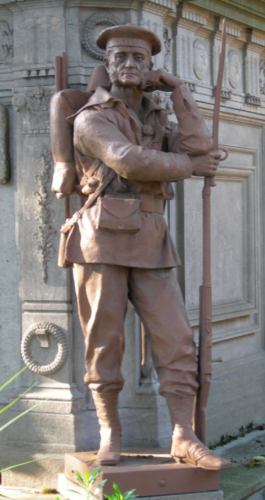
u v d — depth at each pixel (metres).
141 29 4.98
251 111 7.38
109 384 5.12
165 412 5.86
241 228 7.40
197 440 5.04
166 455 5.27
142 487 4.90
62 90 5.23
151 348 5.20
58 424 5.73
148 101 5.20
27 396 5.80
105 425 5.18
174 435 5.07
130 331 5.80
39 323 5.79
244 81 7.29
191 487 4.97
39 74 5.72
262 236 7.61
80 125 4.96
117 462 5.04
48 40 5.71
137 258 5.01
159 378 5.11
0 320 5.99
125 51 5.00
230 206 7.21
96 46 5.68
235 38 7.06
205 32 6.68
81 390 5.79
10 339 5.96
